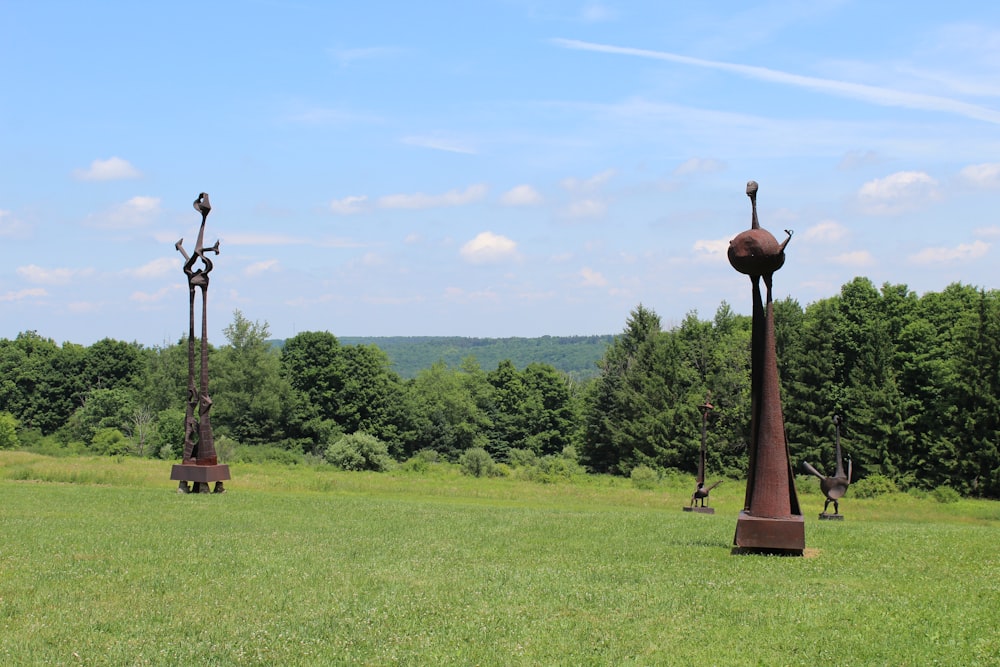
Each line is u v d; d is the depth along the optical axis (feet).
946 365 219.82
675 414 267.80
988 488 204.95
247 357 317.63
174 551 55.67
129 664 32.78
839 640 35.81
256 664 33.09
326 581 46.98
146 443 275.59
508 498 123.85
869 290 242.99
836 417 100.58
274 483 126.62
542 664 33.22
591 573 49.90
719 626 38.09
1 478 112.27
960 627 37.50
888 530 72.84
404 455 347.15
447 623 38.63
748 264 59.26
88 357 375.66
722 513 112.57
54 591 43.75
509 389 392.27
